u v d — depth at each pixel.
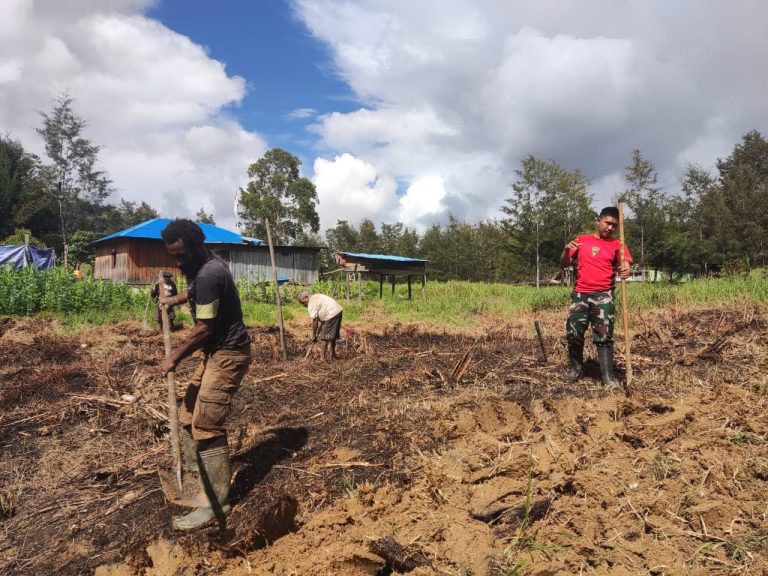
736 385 4.77
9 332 10.01
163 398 5.62
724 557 2.50
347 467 3.75
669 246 23.09
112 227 55.38
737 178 23.80
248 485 3.69
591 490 3.08
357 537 2.87
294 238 54.41
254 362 7.54
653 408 4.37
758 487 3.01
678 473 3.22
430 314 13.52
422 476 3.53
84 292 12.83
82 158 51.00
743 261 22.23
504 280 38.28
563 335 8.90
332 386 5.91
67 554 3.19
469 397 5.16
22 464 4.44
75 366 7.32
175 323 10.58
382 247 53.47
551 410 4.58
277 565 2.77
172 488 3.67
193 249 3.45
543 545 2.65
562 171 28.06
